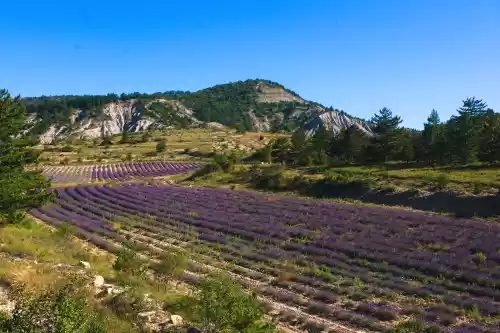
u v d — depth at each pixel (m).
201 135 179.88
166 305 15.30
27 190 27.88
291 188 63.72
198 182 76.06
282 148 103.38
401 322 18.28
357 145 87.06
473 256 26.38
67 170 100.69
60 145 163.62
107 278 18.17
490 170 57.91
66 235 29.62
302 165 85.25
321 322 18.52
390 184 54.66
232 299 12.82
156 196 57.22
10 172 25.81
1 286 12.78
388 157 80.94
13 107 25.52
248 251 30.19
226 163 82.62
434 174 56.09
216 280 14.07
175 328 12.71
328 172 66.81
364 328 17.97
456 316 18.98
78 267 18.25
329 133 101.12
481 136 69.25
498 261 25.58
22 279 13.27
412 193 50.34
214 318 12.35
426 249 29.23
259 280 24.70
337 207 45.03
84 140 197.50
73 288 12.65
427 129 77.25
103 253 28.62
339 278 24.45
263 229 36.25
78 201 55.53
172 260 24.14
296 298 20.98
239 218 41.41
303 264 27.45
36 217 43.50
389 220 37.53
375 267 26.19
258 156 102.19
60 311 9.01
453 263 25.52
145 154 132.62
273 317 18.83
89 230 37.22
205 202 51.62
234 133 188.00
